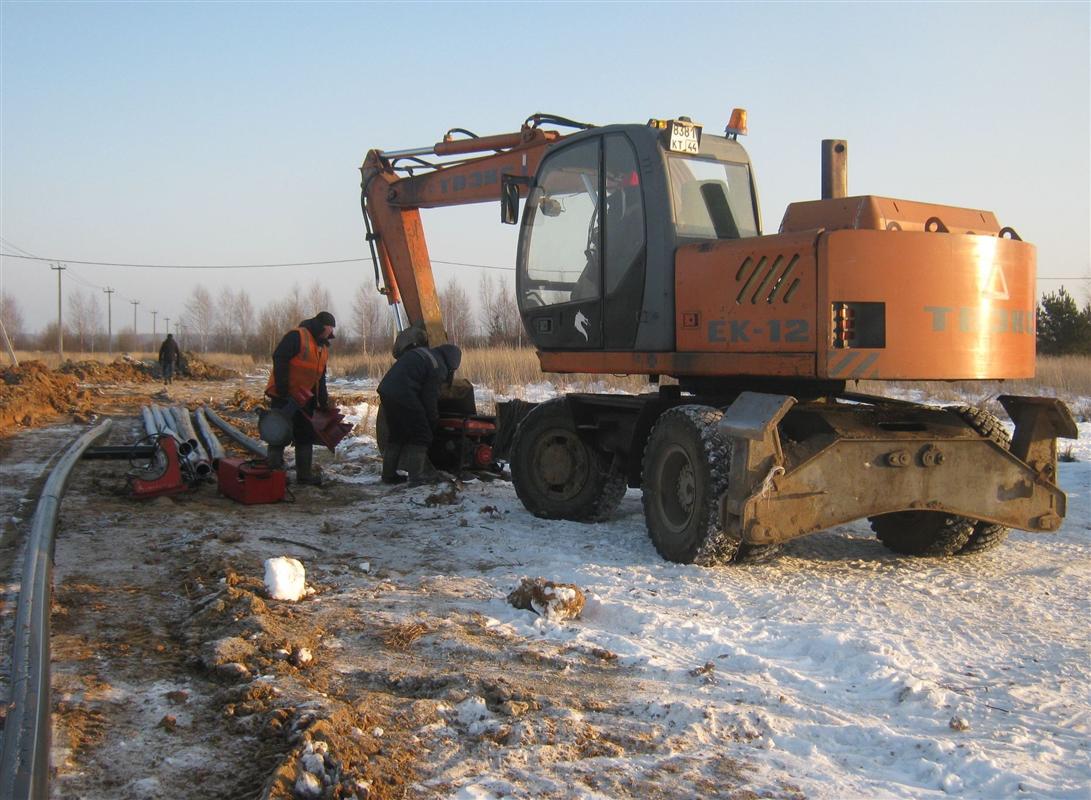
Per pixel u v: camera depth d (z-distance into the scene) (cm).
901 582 618
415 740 373
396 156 1095
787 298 620
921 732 389
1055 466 681
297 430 960
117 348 11188
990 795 337
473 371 2469
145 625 521
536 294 818
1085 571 653
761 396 608
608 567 638
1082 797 332
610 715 402
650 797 332
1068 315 3747
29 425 1572
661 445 682
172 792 335
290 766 336
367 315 6456
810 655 479
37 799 316
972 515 646
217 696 416
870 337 605
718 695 423
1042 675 450
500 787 336
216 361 5331
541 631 508
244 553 665
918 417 685
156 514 809
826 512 607
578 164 773
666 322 693
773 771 354
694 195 724
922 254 606
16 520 779
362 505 877
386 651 477
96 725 389
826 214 649
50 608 538
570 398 816
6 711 394
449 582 607
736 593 579
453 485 912
